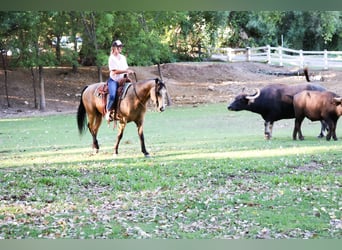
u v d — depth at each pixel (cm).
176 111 3078
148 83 1609
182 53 4609
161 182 1312
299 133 1955
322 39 5025
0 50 3519
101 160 1623
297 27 4819
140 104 1631
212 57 4672
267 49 4475
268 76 4084
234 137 2086
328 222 1027
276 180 1308
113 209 1117
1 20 3106
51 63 3353
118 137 1688
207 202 1141
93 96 1720
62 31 3469
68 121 2820
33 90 3697
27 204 1159
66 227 1013
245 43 4988
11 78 3791
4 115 3156
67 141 2109
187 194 1210
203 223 1031
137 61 3447
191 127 2442
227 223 1027
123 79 1656
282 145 1828
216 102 3431
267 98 2003
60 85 3819
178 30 4216
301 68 4162
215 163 1517
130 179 1354
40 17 3231
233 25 4759
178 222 1038
